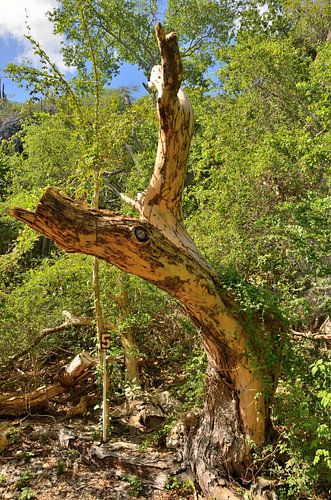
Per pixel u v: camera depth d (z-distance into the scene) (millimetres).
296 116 9180
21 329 6141
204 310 3750
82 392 6363
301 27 12078
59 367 6809
